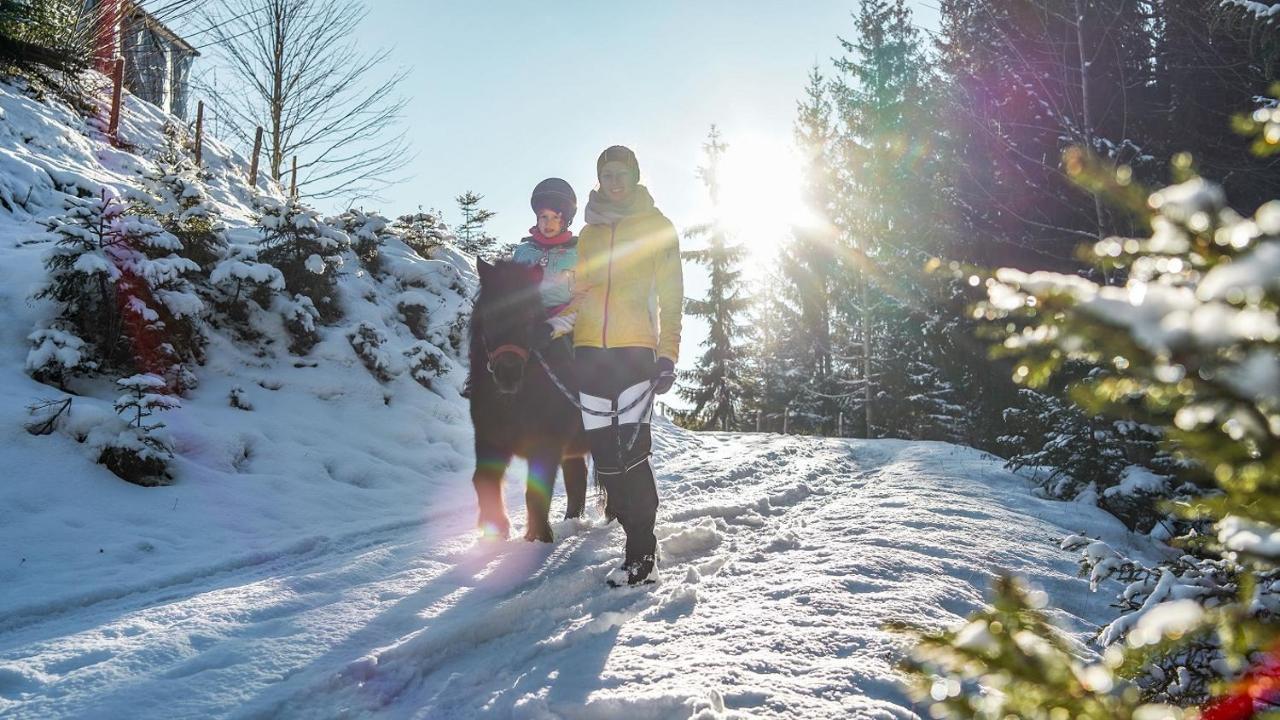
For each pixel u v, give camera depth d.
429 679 3.11
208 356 8.24
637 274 4.23
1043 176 11.62
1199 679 1.87
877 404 25.39
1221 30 8.34
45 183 11.16
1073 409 7.37
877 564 4.32
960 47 12.30
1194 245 0.81
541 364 4.77
